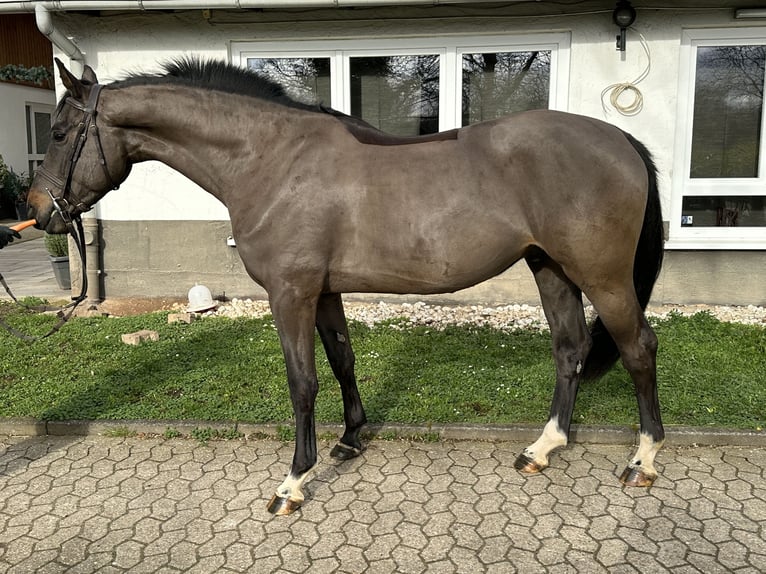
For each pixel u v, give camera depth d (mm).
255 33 6188
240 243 2734
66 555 2428
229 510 2723
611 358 2982
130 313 6129
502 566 2311
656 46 5824
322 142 2672
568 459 3123
